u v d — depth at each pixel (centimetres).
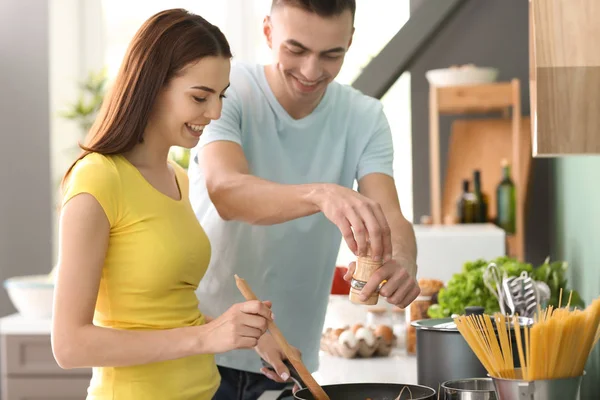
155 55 161
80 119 541
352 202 160
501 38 473
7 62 532
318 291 229
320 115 218
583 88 134
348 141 224
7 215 536
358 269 161
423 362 174
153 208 162
